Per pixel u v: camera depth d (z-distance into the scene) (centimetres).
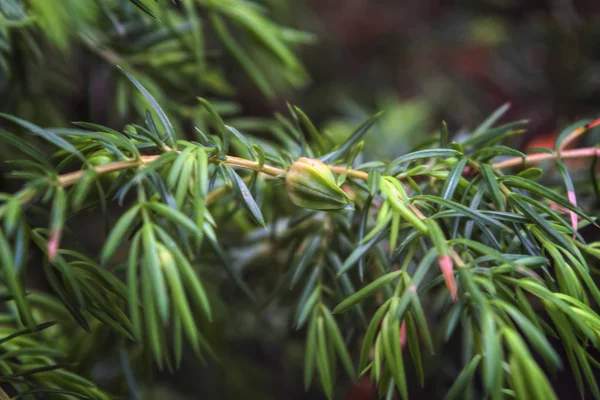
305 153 24
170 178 19
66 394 22
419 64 64
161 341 23
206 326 29
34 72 29
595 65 46
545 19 53
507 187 22
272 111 56
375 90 61
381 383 20
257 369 42
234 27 39
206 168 19
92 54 30
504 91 59
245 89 54
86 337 27
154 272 18
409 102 51
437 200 20
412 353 19
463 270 19
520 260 19
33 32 26
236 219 28
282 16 41
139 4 22
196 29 27
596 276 28
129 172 20
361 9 68
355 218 25
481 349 19
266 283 30
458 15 64
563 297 19
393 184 20
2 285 24
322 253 24
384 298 23
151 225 19
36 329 20
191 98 29
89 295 20
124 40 28
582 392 20
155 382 39
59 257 20
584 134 32
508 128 24
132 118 31
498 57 60
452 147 22
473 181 21
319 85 58
